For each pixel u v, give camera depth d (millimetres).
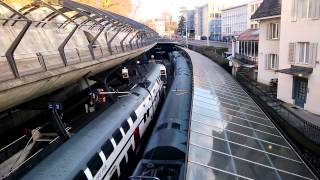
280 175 10234
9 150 15391
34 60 16703
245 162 10273
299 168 10969
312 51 19797
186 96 20109
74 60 18266
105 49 27141
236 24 82562
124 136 15164
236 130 13094
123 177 14773
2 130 17031
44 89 14359
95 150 12047
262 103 21109
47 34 22047
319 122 18109
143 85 23609
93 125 14180
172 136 13188
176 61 40750
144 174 10859
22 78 11484
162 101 29094
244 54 37188
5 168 13094
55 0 17984
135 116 17688
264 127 14562
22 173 13023
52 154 11266
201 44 71875
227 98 18531
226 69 35719
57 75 14078
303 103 21250
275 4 26672
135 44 36281
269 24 27359
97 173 11555
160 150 12039
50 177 9664
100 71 23109
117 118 15711
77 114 22391
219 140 11453
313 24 19531
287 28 22359
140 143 18516
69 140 12461
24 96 12820
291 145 12742
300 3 20625
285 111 19484
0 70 12906
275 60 27141
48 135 16141
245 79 27984
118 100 19266
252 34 35812
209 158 9844
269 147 12141
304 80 21156
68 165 10484
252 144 12000
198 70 27422
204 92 18250
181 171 10859
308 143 14344
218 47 57781
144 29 43750
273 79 26812
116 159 13742
